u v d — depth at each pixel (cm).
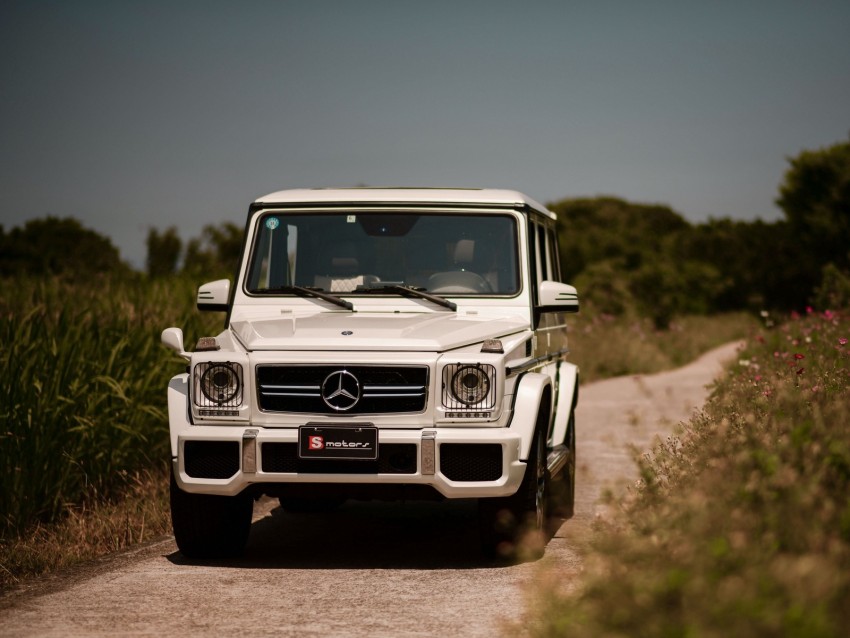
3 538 882
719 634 371
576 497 1111
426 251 861
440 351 736
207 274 1872
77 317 1148
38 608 644
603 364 2881
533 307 848
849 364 973
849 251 4534
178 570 754
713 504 511
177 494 767
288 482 726
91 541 871
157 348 1220
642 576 454
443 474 723
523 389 750
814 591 395
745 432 677
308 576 730
